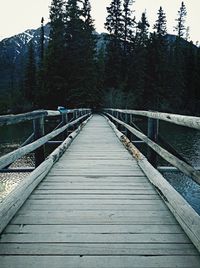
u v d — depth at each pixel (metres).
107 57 57.75
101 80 51.00
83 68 46.53
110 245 2.48
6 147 19.66
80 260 2.25
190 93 64.06
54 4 49.66
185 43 75.94
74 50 47.28
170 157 3.52
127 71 56.41
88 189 4.06
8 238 2.59
